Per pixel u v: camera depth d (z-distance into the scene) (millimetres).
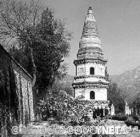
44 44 55000
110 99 131000
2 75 26062
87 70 83188
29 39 55375
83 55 84312
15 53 58719
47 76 57500
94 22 88188
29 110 43812
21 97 36562
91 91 81688
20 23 55469
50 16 56531
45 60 56406
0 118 24484
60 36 56688
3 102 26031
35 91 55312
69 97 25125
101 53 85312
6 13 54938
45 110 31984
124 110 131625
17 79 34812
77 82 82875
